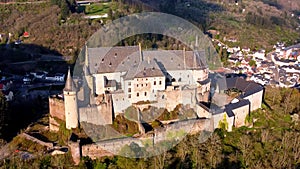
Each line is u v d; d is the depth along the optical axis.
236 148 116.88
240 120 131.62
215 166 105.06
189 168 104.56
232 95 140.25
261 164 107.75
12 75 193.88
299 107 147.50
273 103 148.75
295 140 117.56
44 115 136.88
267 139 121.25
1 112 118.00
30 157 107.38
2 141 116.75
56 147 112.19
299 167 109.00
